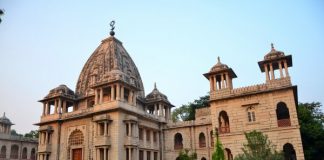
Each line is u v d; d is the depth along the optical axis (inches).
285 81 1566.2
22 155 2999.5
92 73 2333.9
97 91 1974.7
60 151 2003.0
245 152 1241.4
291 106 1520.7
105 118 1787.6
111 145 1771.7
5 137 2851.9
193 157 1989.4
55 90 2196.1
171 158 2186.3
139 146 1956.2
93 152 1828.2
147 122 2127.2
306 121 2305.6
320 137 2155.5
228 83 1715.1
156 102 2407.7
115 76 1907.0
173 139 2226.9
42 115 2170.3
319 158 2181.3
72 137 1995.6
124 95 2076.8
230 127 1631.4
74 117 2000.5
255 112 1598.2
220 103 1705.2
